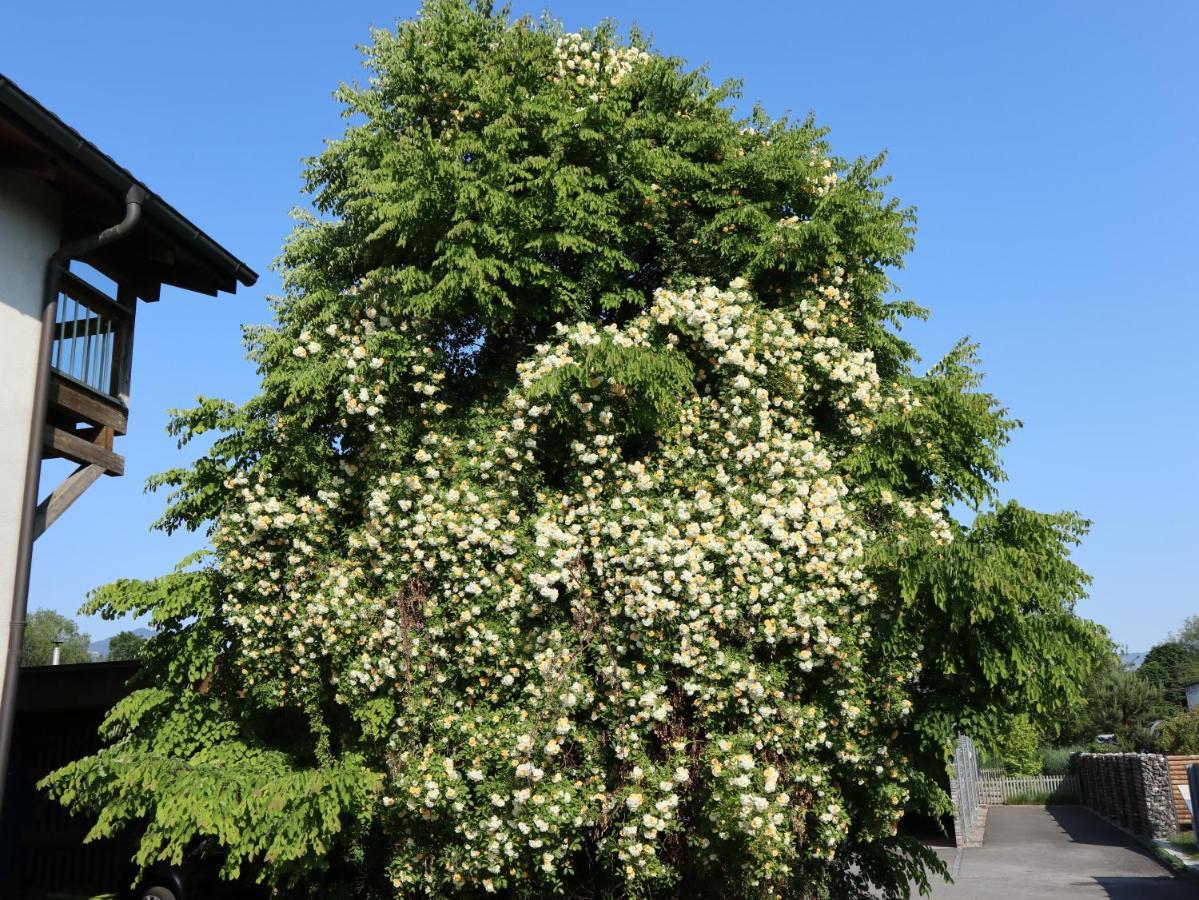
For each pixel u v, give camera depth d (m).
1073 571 7.27
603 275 8.97
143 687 10.38
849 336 9.22
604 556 7.29
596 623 7.32
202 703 8.44
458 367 9.22
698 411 8.14
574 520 7.62
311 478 8.40
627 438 8.09
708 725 7.05
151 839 6.90
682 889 7.46
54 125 6.71
